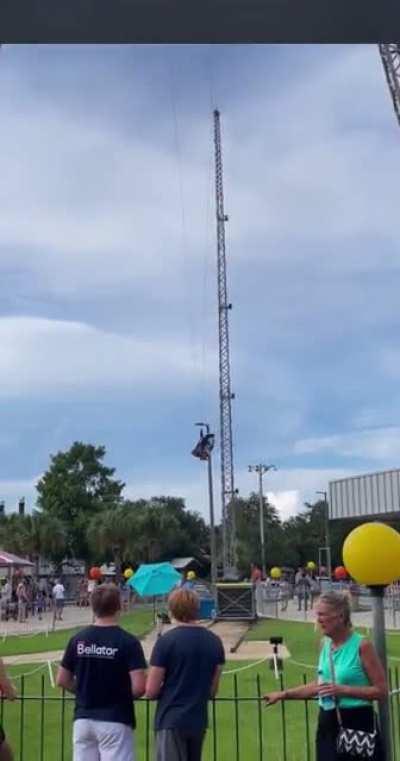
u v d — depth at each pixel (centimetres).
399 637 2162
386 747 501
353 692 472
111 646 533
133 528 6988
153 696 530
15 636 2550
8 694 566
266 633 2428
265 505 10531
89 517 8019
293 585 4762
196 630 547
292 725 1029
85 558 8025
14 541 6625
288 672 1501
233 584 2927
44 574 6631
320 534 10400
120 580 5134
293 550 10281
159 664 533
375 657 481
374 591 536
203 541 9944
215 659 544
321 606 489
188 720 523
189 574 3366
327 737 483
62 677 544
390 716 514
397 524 5003
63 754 816
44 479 8519
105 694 529
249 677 1452
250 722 1055
